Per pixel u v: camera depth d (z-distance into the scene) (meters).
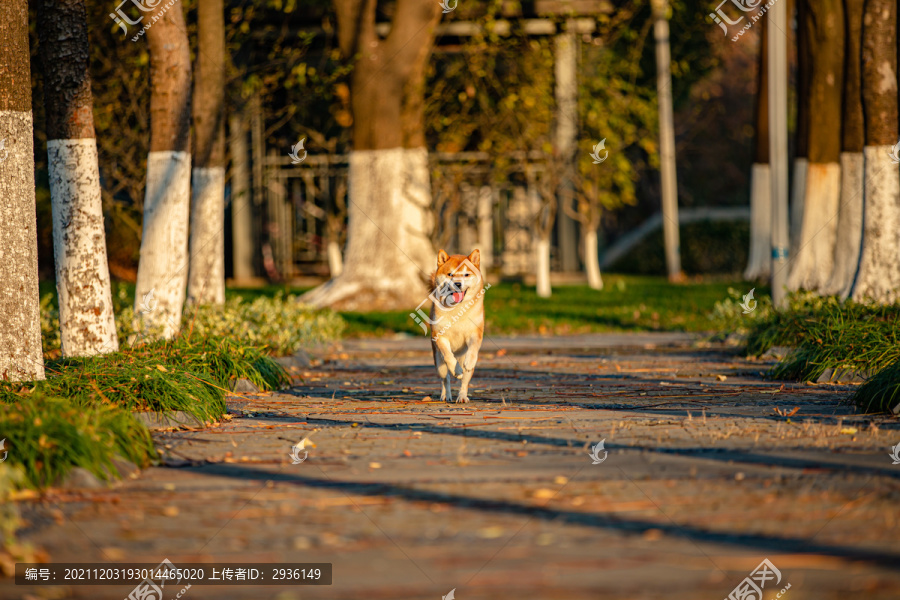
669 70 33.91
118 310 15.90
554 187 28.00
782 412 9.88
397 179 23.56
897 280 14.91
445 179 28.14
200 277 17.66
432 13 22.98
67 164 10.98
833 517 5.95
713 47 39.06
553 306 24.52
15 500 6.36
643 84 37.62
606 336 19.77
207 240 17.70
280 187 32.28
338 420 9.84
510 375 13.78
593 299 26.03
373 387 12.69
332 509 6.30
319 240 33.88
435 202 27.41
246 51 27.77
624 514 6.08
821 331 13.26
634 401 10.95
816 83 22.27
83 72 11.05
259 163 30.55
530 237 33.75
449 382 11.36
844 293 17.67
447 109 29.41
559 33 29.34
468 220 30.64
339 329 19.14
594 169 29.02
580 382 12.80
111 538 5.75
